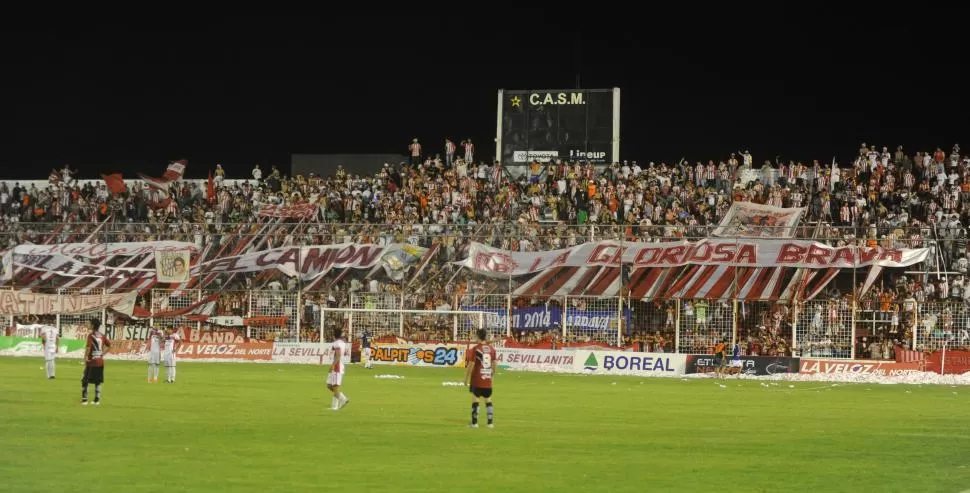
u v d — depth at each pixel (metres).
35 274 61.88
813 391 42.16
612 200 65.69
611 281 55.00
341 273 58.41
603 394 38.28
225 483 16.88
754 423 27.91
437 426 25.64
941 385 47.28
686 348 54.88
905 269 55.06
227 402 31.75
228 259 59.62
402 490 16.52
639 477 18.14
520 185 70.31
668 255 54.53
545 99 72.75
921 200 64.50
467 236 57.28
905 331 52.75
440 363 55.59
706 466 19.55
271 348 58.16
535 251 56.25
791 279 53.28
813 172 69.12
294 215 65.12
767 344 54.06
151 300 60.38
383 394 35.94
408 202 69.12
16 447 20.77
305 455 20.12
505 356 55.09
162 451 20.42
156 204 72.00
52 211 73.56
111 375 44.41
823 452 21.86
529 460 19.94
